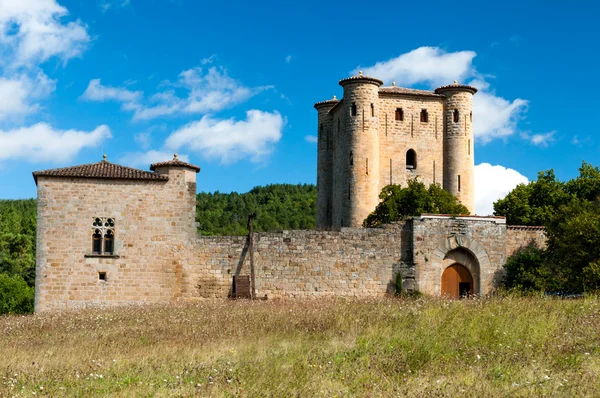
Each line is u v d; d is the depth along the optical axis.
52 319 31.03
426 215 41.56
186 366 18.11
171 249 39.38
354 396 14.59
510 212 60.31
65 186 38.91
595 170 60.88
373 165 64.81
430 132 67.75
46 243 38.53
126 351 21.25
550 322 22.00
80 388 15.97
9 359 20.11
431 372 16.75
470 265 42.03
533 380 15.39
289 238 40.34
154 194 39.56
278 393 14.80
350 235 40.94
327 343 21.44
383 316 26.09
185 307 34.16
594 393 14.25
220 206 147.12
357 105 65.06
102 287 38.69
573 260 38.56
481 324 22.03
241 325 26.02
